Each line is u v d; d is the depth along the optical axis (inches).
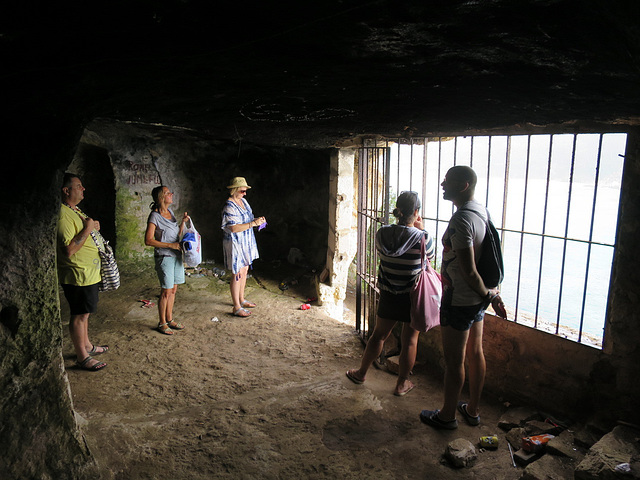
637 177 100.0
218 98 73.7
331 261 227.3
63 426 77.7
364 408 131.3
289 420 124.6
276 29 39.5
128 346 171.2
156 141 270.7
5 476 67.6
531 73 54.8
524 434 113.7
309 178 277.7
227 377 150.1
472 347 117.8
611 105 71.8
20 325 68.3
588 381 114.7
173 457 107.0
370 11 35.9
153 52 43.3
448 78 59.7
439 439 117.3
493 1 34.0
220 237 297.7
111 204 293.7
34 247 68.4
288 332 190.2
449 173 108.3
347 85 64.5
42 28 34.5
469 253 102.0
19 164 60.8
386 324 138.0
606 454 91.6
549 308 271.0
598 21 36.0
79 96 54.8
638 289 103.1
